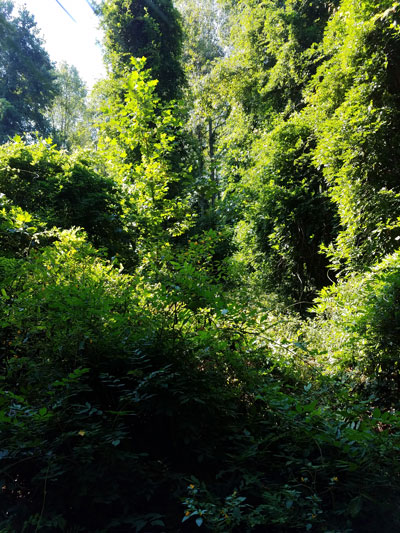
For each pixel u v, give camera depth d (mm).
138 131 6992
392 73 6301
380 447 2016
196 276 2734
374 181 6031
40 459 1916
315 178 9281
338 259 6508
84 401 2273
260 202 10242
